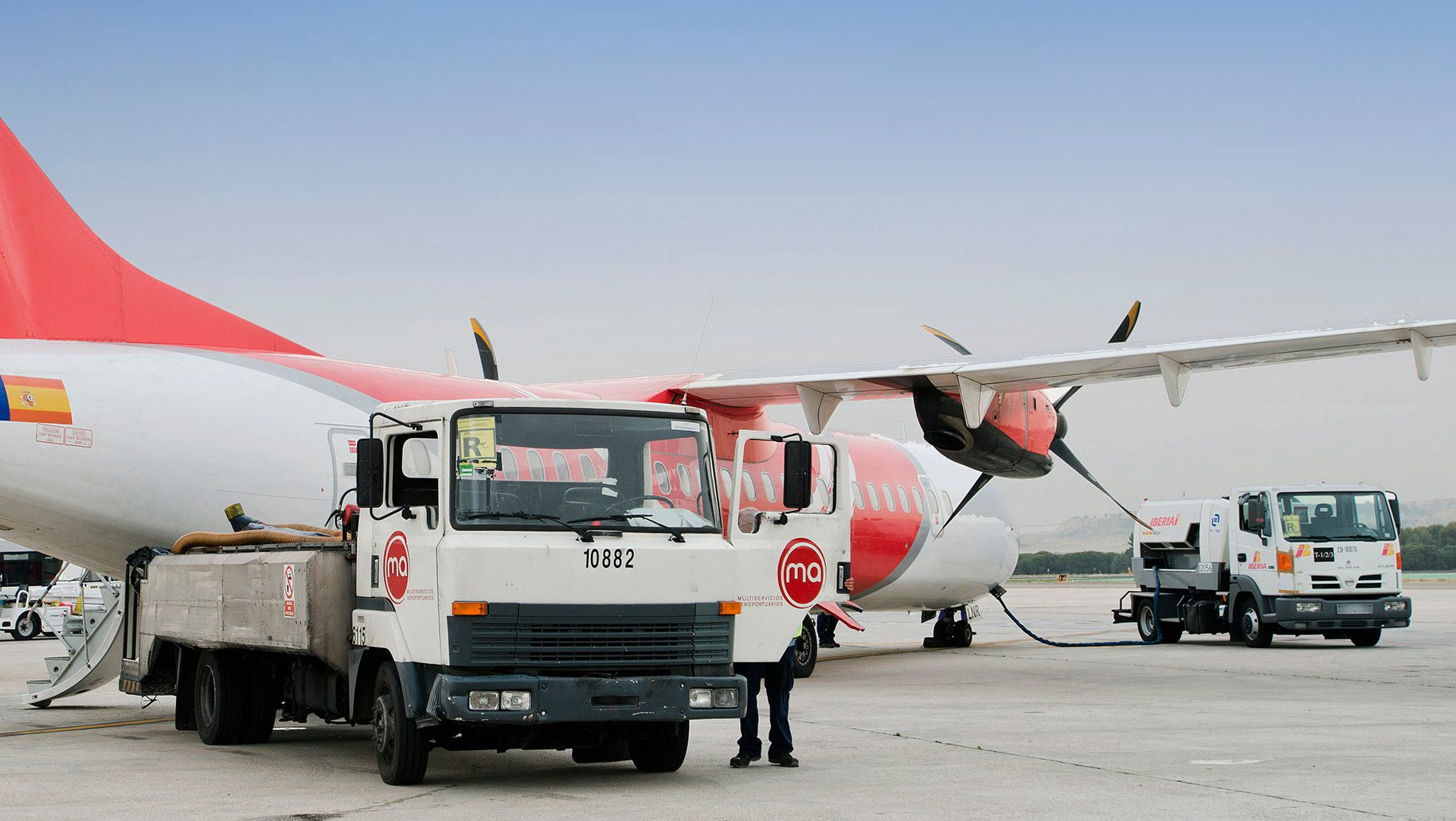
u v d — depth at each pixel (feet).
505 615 26.78
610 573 27.61
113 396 41.04
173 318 47.29
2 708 49.16
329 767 32.32
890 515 69.87
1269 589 73.41
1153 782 28.89
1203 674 58.70
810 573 31.12
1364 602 72.18
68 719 45.01
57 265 44.55
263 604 32.96
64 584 105.09
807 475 31.22
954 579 76.18
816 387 54.75
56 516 40.86
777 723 31.86
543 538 27.45
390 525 29.17
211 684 36.94
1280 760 32.09
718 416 59.31
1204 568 78.59
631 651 27.76
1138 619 84.94
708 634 28.60
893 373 51.96
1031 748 34.94
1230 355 49.06
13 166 43.70
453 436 27.63
